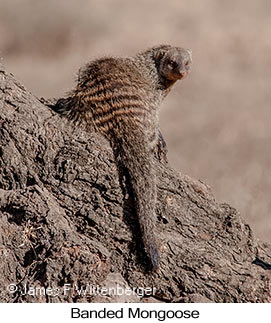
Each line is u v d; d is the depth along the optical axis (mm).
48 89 47062
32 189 17453
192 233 18000
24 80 50000
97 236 17484
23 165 17906
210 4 72812
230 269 17531
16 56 57375
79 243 16812
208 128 44250
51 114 18469
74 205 17609
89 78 18812
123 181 17688
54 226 17078
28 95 18625
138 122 18281
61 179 17719
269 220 26484
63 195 17656
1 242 17219
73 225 17531
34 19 61500
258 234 24781
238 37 63594
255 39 63562
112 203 17578
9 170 17922
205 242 18031
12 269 17078
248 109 49250
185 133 43062
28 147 17953
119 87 18562
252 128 45031
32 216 17203
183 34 64438
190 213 18125
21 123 18031
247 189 29875
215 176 32156
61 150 17906
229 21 68875
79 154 17719
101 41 61188
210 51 61062
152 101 21078
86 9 65625
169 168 18812
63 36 60250
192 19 68688
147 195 17531
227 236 18188
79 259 16625
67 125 18328
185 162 35969
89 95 18578
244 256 18141
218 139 42312
